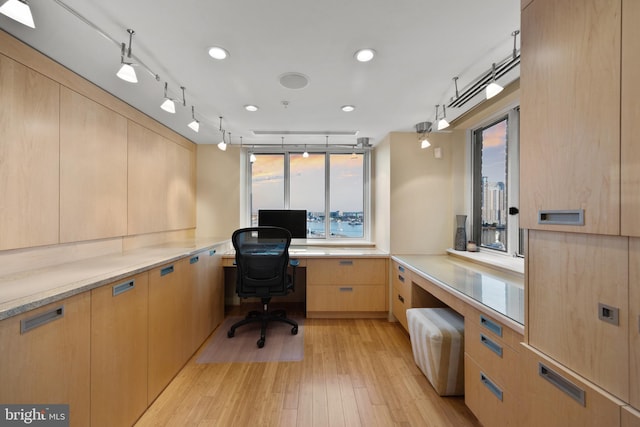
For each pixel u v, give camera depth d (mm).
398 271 2994
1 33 1388
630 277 757
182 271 2215
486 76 1904
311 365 2270
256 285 2807
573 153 904
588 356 868
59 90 1705
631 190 736
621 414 760
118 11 1275
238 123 2891
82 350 1241
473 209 3057
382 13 1314
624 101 750
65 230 1750
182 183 3346
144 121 2588
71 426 1181
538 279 1073
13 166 1450
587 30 854
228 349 2551
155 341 1823
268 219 3684
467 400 1643
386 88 2090
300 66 1779
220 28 1410
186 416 1677
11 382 959
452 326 1936
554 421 984
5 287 1199
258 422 1633
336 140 3602
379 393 1906
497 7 1279
